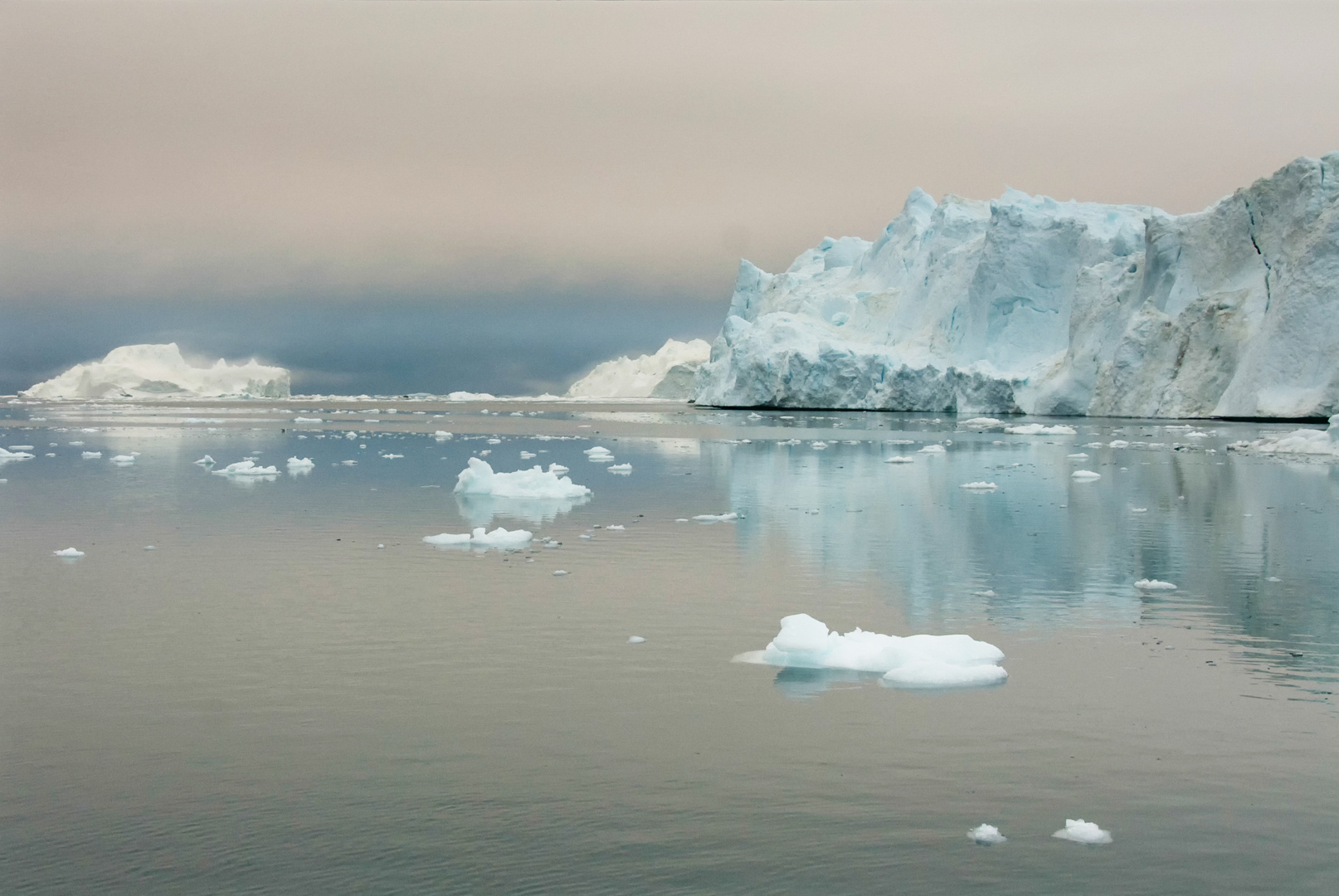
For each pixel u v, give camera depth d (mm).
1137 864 7750
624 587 16719
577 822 8398
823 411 97875
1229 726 10359
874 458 44094
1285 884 7492
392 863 7809
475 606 15406
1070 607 15367
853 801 8734
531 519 24766
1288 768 9328
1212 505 27172
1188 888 7449
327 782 9148
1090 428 64875
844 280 114438
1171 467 38531
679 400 185125
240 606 15531
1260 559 19234
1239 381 68062
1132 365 77312
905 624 14398
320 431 68500
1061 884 7496
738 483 33562
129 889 7504
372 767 9445
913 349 98188
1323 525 23484
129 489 31828
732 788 8984
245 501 28500
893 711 10805
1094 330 83125
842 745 9898
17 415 103375
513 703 11102
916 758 9586
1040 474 36344
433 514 25672
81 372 192500
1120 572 17984
